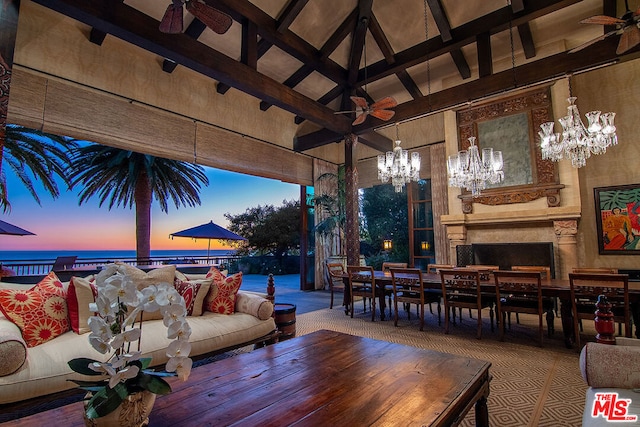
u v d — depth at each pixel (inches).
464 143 227.3
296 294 274.7
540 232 200.8
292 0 172.6
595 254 194.1
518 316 174.9
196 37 174.7
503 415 77.4
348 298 190.7
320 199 293.7
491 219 210.8
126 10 125.3
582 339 135.3
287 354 71.1
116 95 163.6
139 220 311.1
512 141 210.4
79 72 151.6
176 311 41.6
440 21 181.0
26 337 75.2
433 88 249.0
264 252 602.2
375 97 264.2
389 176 191.8
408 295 168.4
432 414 45.4
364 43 208.7
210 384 56.0
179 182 348.8
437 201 255.3
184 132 191.8
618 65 192.2
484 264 214.8
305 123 277.9
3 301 76.3
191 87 197.9
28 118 134.9
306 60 202.1
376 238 371.2
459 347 127.4
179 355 40.4
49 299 83.4
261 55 199.3
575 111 148.3
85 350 75.7
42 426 43.3
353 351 73.0
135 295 40.4
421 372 60.7
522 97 209.0
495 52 209.0
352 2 188.4
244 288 320.2
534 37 194.9
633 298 113.2
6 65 106.8
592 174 197.6
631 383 52.6
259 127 242.1
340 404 48.6
